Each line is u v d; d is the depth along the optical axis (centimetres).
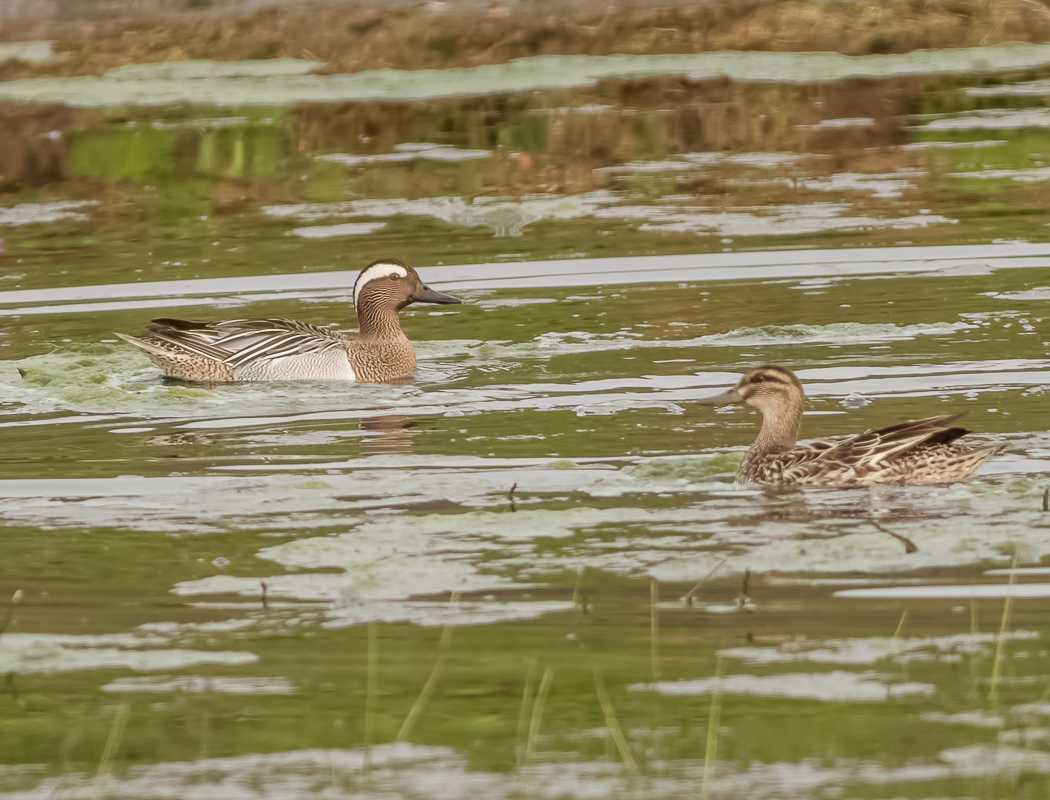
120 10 4119
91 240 2511
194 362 1781
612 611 1035
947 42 4006
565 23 4047
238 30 4025
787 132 3189
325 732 885
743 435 1456
